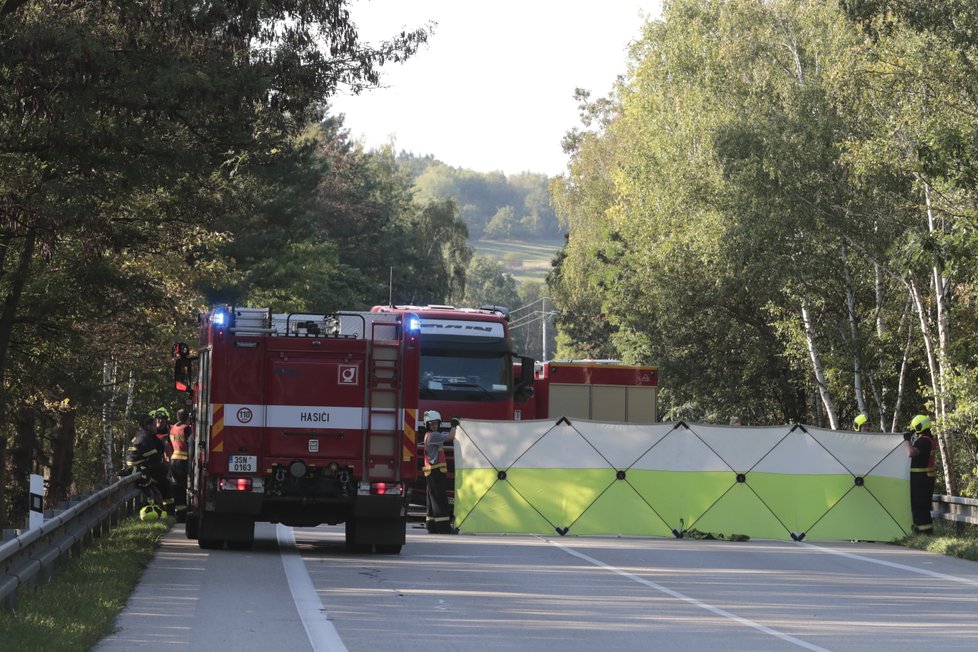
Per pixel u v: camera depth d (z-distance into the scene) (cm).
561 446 7475
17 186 7069
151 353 11300
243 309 5716
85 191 6562
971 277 9606
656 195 13650
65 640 3042
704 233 12088
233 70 6550
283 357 5703
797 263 11519
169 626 3475
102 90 6212
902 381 12106
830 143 11031
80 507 4797
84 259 8144
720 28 12794
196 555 5553
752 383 15288
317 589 4397
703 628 3703
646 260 14375
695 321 15050
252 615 3719
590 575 5166
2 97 6438
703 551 6531
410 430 5775
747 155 11381
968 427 9619
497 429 7450
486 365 8819
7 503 12369
